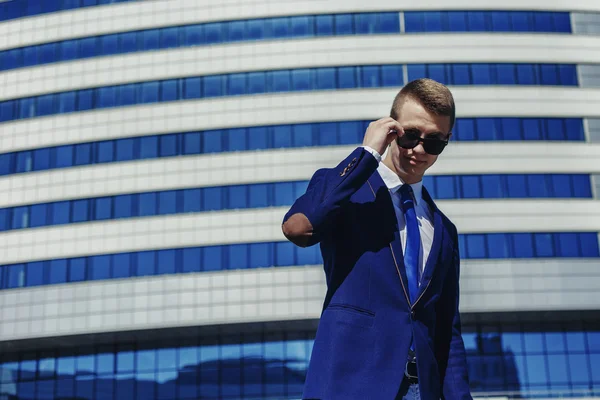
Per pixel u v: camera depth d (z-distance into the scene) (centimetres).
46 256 4056
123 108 4178
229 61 4141
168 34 4244
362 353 304
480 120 4000
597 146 4000
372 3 4128
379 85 4041
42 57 4369
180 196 4000
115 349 4069
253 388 3862
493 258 3816
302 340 3903
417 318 320
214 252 3897
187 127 4088
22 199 4172
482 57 4078
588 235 3872
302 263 3841
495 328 3891
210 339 3969
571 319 3900
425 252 341
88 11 4366
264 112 4041
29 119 4288
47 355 4147
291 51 4109
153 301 3875
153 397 3950
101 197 4075
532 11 4162
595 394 3788
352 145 3969
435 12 4128
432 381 314
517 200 3891
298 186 3934
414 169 342
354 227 328
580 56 4119
